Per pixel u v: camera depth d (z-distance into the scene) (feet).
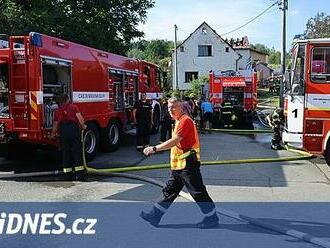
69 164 31.01
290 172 34.06
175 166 20.07
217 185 29.43
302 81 34.68
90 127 39.14
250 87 78.69
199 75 200.34
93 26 91.76
